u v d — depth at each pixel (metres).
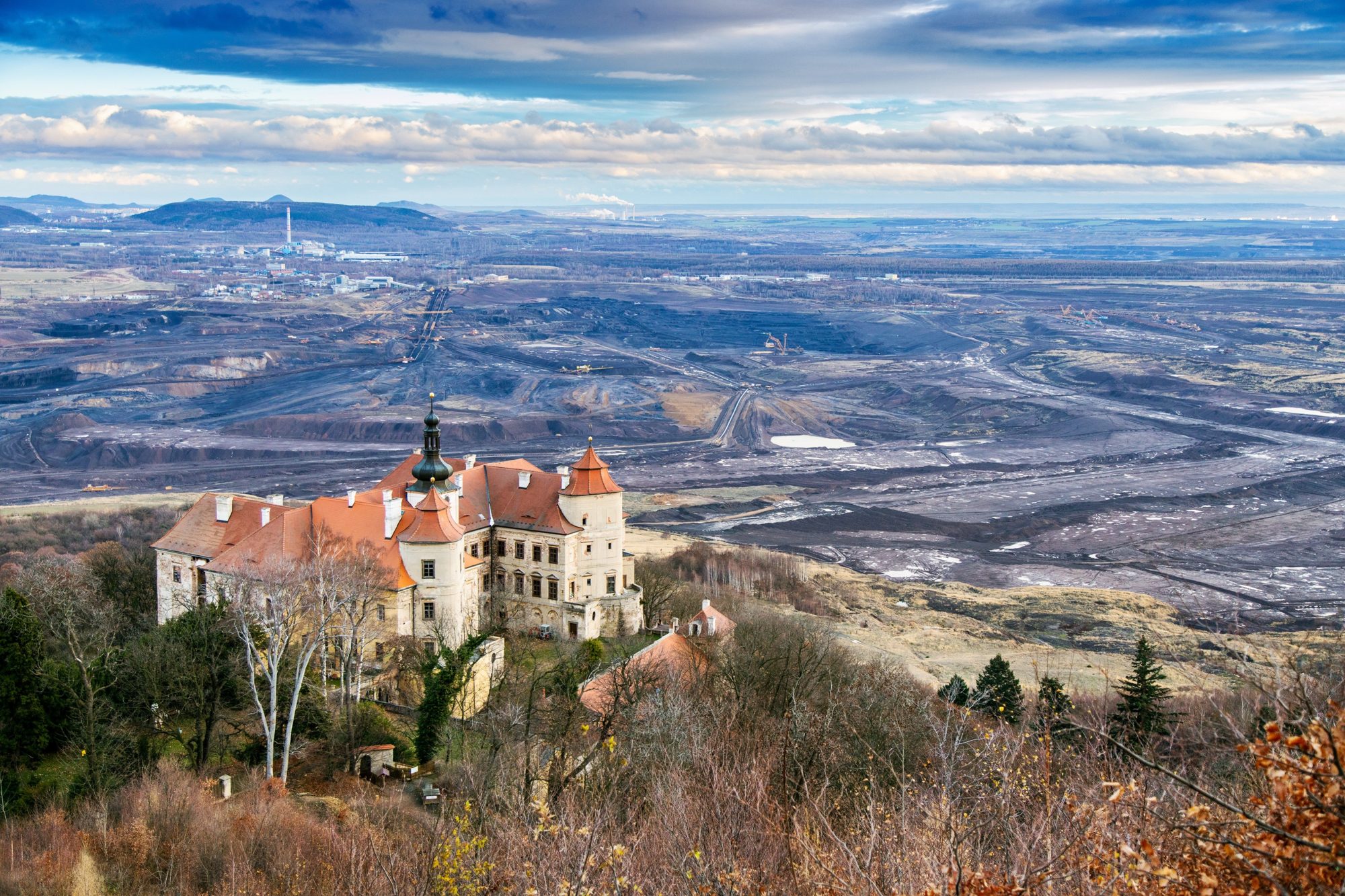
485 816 52.72
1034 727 53.84
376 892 43.12
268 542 124.12
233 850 63.81
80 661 82.19
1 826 71.62
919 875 31.58
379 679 110.38
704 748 56.81
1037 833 30.89
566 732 71.75
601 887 35.88
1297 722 22.03
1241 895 21.70
